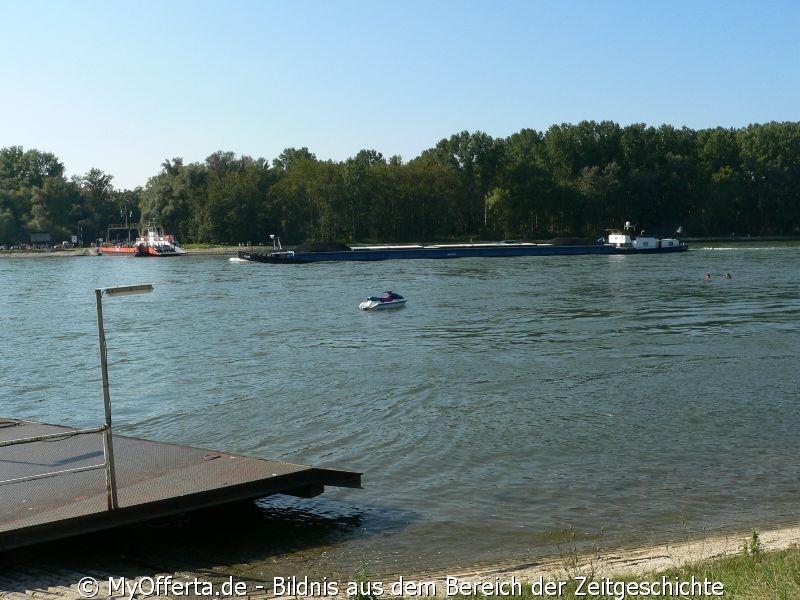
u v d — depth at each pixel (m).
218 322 54.31
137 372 36.62
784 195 185.12
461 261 125.56
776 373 32.69
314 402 29.41
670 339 42.44
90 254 188.38
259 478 16.77
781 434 23.78
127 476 17.33
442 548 15.88
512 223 189.25
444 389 31.06
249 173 186.38
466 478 20.39
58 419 28.31
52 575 14.31
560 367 35.00
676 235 188.38
